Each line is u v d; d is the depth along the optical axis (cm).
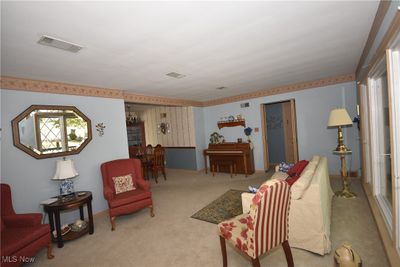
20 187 281
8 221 237
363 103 347
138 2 144
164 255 233
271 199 165
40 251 258
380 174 289
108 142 385
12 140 276
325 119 470
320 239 208
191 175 611
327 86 462
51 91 316
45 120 307
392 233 194
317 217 209
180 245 251
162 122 718
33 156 291
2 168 268
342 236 238
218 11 163
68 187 297
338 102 452
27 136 288
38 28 170
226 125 621
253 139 582
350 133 446
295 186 219
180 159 687
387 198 276
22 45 196
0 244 203
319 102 474
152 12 158
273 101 537
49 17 155
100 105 376
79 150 341
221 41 220
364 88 346
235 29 196
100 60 247
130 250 249
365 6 172
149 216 341
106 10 151
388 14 164
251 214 164
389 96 180
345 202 327
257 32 206
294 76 412
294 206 219
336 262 157
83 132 348
